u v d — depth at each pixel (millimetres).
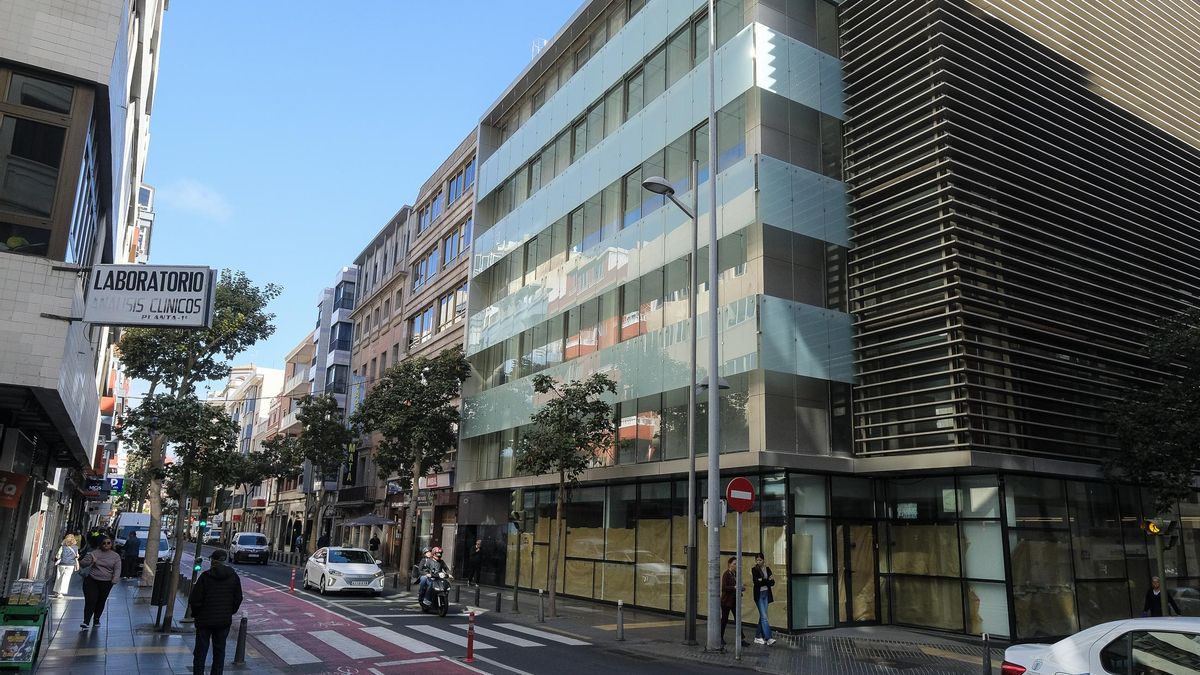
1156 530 16578
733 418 17750
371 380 47844
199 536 21094
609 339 23094
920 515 17312
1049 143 18531
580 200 25766
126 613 17000
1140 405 16641
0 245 10281
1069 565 16344
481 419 30250
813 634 16031
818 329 17750
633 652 13992
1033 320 17484
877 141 18219
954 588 16312
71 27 11148
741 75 19062
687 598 14734
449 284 37000
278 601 21359
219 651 9883
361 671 11414
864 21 19453
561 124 28219
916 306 16938
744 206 18250
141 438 21641
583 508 24250
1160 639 5590
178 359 22109
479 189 34344
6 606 10453
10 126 10609
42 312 10328
